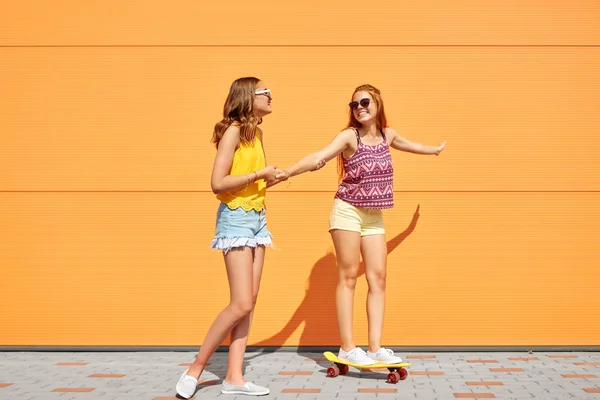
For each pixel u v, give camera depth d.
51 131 5.86
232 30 5.86
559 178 5.71
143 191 5.81
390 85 5.79
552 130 5.73
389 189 4.96
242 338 4.34
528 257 5.68
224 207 4.33
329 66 5.82
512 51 5.77
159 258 5.79
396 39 5.80
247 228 4.31
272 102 5.81
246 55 5.85
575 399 3.98
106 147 5.84
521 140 5.73
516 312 5.66
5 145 5.86
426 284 5.69
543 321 5.65
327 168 5.77
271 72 5.83
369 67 5.80
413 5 5.81
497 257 5.68
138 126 5.85
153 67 5.87
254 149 4.44
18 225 5.82
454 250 5.70
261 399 4.10
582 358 5.37
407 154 5.74
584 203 5.70
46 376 4.82
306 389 4.34
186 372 4.24
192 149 5.83
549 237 5.68
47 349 5.77
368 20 5.82
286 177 4.67
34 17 5.91
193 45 5.87
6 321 5.80
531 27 5.77
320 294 5.74
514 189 5.71
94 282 5.79
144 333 5.77
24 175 5.84
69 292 5.80
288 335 5.74
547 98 5.74
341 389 4.34
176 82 5.86
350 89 5.81
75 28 5.90
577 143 5.73
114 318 5.78
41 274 5.80
